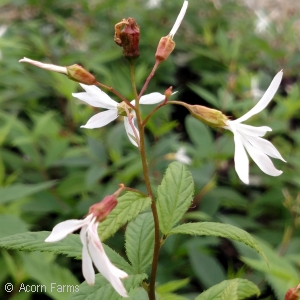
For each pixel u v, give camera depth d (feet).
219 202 0.74
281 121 0.85
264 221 0.85
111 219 0.29
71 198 0.71
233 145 0.79
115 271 0.24
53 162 0.73
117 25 0.29
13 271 0.52
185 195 0.34
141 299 0.36
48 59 1.06
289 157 0.81
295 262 0.56
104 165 0.70
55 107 1.07
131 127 0.32
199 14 1.54
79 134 0.92
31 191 0.55
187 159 0.74
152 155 0.72
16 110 0.95
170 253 0.61
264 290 0.63
